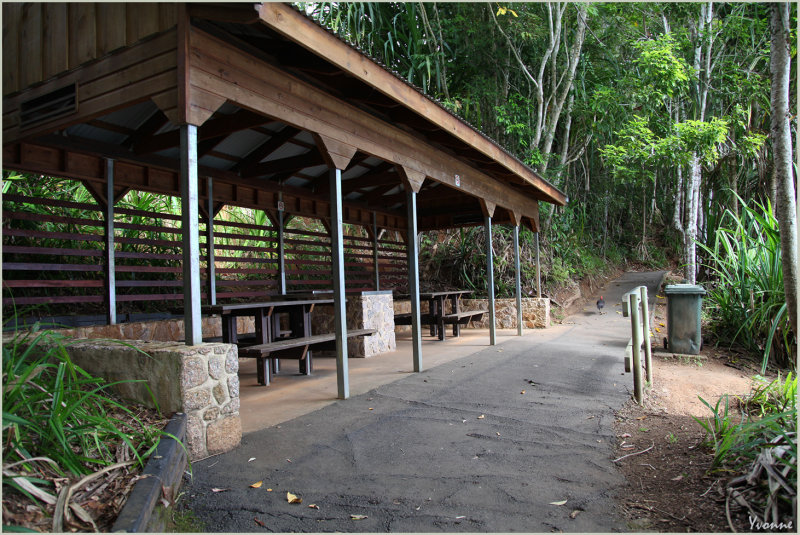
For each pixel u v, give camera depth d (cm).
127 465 237
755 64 1252
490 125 1304
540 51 1324
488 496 250
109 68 365
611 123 1270
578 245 1413
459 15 1193
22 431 227
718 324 717
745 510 214
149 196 784
